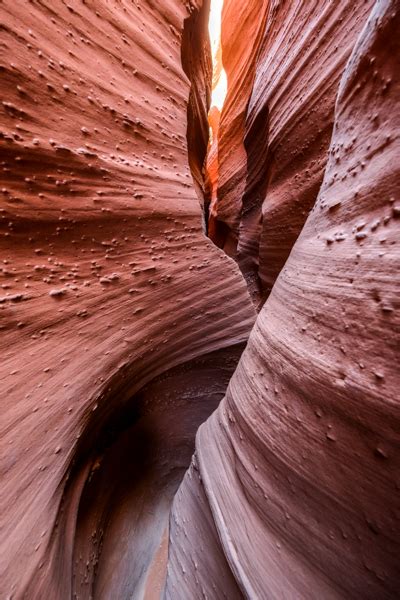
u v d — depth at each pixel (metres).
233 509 1.67
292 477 1.31
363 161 1.19
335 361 1.12
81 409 2.00
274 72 3.91
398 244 0.96
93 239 2.13
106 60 2.25
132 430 3.19
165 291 2.65
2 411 1.58
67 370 1.94
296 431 1.29
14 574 1.38
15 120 1.67
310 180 3.25
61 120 1.90
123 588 2.70
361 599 1.12
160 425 3.62
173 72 2.92
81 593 2.05
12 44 1.65
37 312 1.81
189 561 2.02
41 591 1.47
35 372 1.76
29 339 1.76
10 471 1.54
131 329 2.42
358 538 1.08
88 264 2.11
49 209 1.86
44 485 1.68
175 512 2.40
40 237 1.85
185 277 2.77
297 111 3.24
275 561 1.38
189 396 3.76
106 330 2.23
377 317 0.98
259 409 1.57
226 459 1.86
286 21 3.70
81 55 2.06
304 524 1.27
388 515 0.97
